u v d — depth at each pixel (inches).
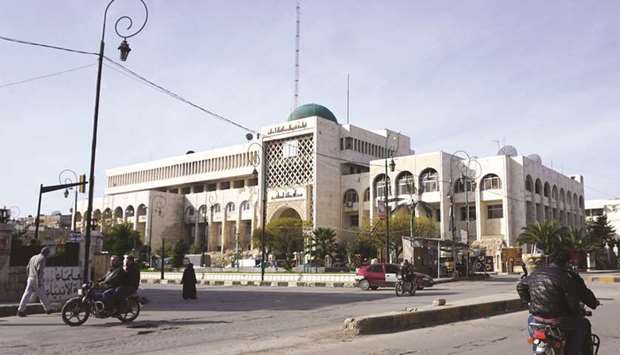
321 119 3390.7
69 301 544.4
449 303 631.2
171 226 4256.9
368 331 466.0
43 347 408.8
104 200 4515.3
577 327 256.8
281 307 755.4
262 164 3659.0
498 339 433.4
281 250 3061.0
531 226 2400.3
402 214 2701.8
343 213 3427.7
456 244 1679.4
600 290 1008.9
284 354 370.3
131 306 569.0
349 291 1163.3
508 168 2883.9
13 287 751.7
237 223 3914.9
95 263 890.7
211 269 2374.5
